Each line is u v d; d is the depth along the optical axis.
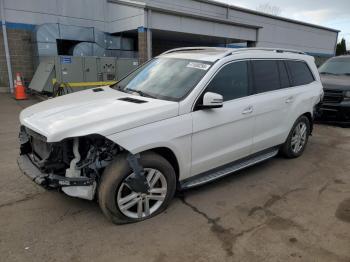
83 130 3.04
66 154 3.22
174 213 3.67
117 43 15.70
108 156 3.27
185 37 19.17
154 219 3.54
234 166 4.48
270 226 3.47
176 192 4.21
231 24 18.50
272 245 3.13
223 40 21.30
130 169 3.23
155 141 3.33
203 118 3.76
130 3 14.57
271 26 24.91
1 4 13.11
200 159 3.89
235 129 4.21
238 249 3.06
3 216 3.52
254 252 3.03
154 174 3.47
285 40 26.53
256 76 4.59
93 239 3.15
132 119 3.23
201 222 3.51
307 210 3.84
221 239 3.21
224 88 4.09
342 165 5.41
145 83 4.30
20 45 13.93
